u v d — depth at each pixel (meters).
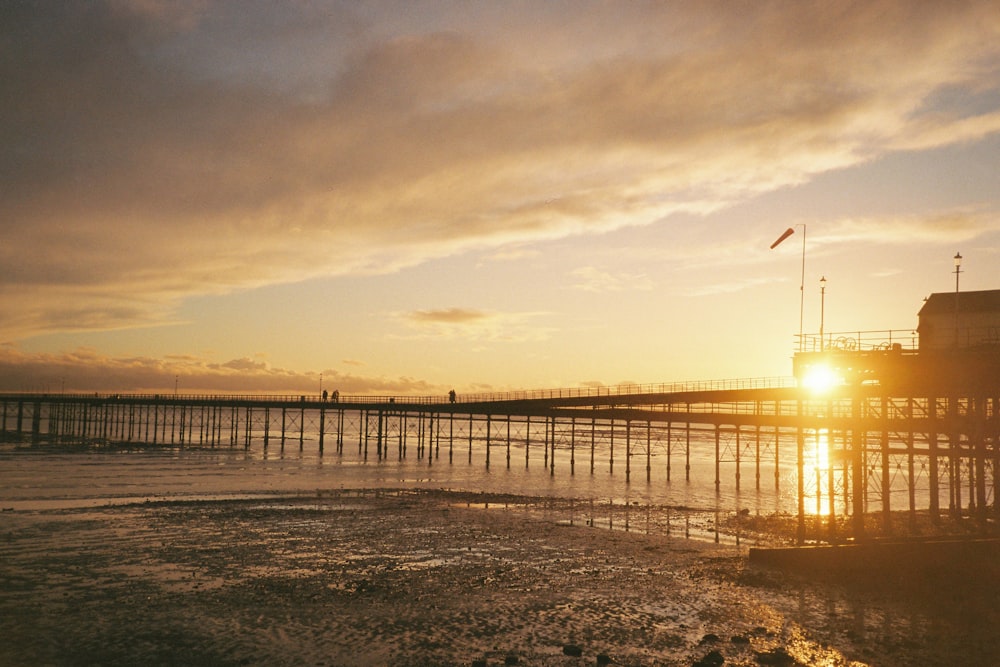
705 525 36.00
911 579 24.52
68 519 35.00
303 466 69.75
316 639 17.83
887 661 16.56
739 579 24.38
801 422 32.44
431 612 20.23
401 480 58.19
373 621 19.33
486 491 51.03
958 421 30.28
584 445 110.06
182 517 36.12
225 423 192.88
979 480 36.94
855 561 25.61
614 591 22.73
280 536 31.50
